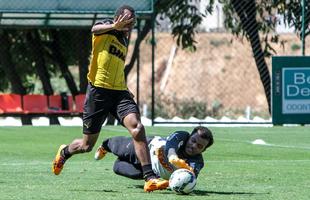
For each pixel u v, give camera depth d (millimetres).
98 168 31109
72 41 65250
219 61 130750
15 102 57750
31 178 27453
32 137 46406
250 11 63250
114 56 23938
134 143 23750
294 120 51781
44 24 56500
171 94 118062
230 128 55094
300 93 51781
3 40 66625
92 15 56594
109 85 23938
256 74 126125
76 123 60156
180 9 65625
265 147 41969
